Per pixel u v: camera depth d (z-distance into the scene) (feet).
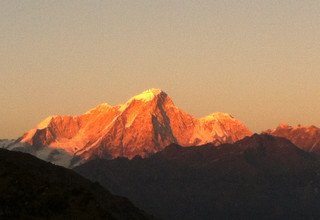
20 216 261.24
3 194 270.87
